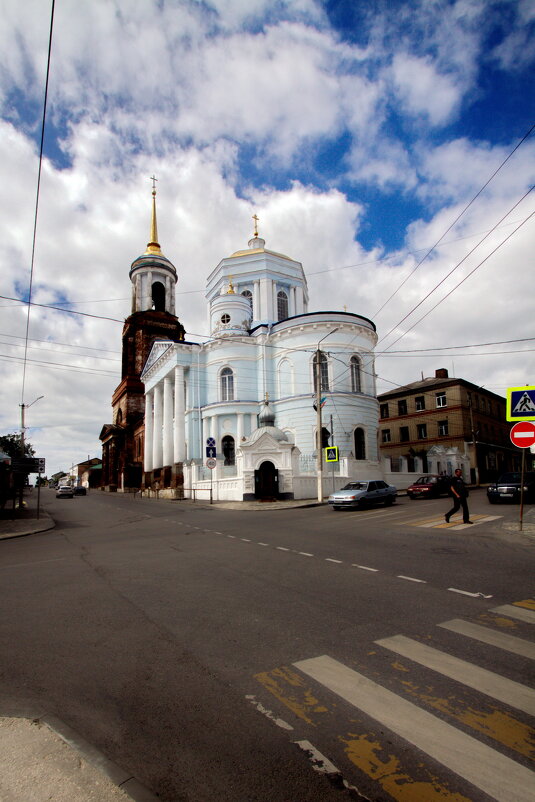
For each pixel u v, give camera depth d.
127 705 3.82
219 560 9.73
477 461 46.16
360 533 13.15
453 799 2.63
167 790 2.76
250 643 5.04
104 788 2.75
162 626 5.68
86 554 11.50
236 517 19.69
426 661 4.48
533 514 16.39
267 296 44.75
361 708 3.66
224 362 37.12
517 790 2.69
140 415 63.31
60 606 6.71
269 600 6.61
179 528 16.45
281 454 28.45
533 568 8.27
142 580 8.15
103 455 76.94
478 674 4.20
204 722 3.52
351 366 34.59
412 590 6.96
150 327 62.22
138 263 62.59
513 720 3.44
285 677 4.23
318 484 26.05
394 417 52.38
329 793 2.71
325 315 34.41
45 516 24.77
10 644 5.25
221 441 35.75
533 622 5.52
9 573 9.45
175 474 37.12
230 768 2.97
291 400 34.03
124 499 41.41
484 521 14.82
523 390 12.52
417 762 2.98
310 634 5.25
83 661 4.72
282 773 2.90
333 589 7.11
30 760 3.02
